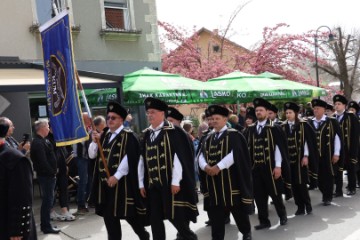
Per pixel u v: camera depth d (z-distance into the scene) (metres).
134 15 13.94
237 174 5.59
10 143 6.10
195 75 19.22
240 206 5.66
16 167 3.72
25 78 8.81
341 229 6.45
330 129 8.20
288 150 6.87
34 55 11.75
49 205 6.89
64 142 5.58
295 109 7.62
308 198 7.39
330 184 8.01
